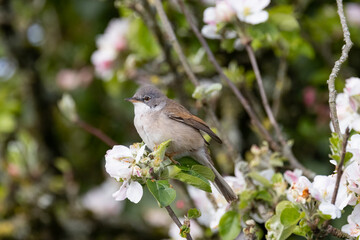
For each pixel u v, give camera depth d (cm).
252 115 852
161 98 858
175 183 960
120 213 1348
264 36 865
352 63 1205
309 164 1119
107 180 1372
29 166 1321
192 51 1152
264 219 742
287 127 1168
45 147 1434
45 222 1312
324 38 1152
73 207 1336
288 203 633
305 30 1122
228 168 1091
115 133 1355
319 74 1136
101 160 1398
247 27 855
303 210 614
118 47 1193
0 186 1318
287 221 609
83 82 1388
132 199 604
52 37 1452
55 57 1429
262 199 752
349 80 716
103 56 1198
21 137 1328
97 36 1305
